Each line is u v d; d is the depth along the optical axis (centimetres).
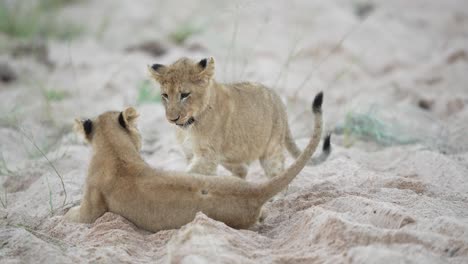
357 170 1170
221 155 1082
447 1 3269
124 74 2119
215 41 2472
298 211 946
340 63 2283
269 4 2995
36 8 2664
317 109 911
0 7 2572
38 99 1819
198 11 2917
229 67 2105
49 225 943
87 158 1303
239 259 746
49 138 1488
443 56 2205
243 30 2625
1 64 2077
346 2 3203
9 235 863
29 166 1272
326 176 1154
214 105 1045
